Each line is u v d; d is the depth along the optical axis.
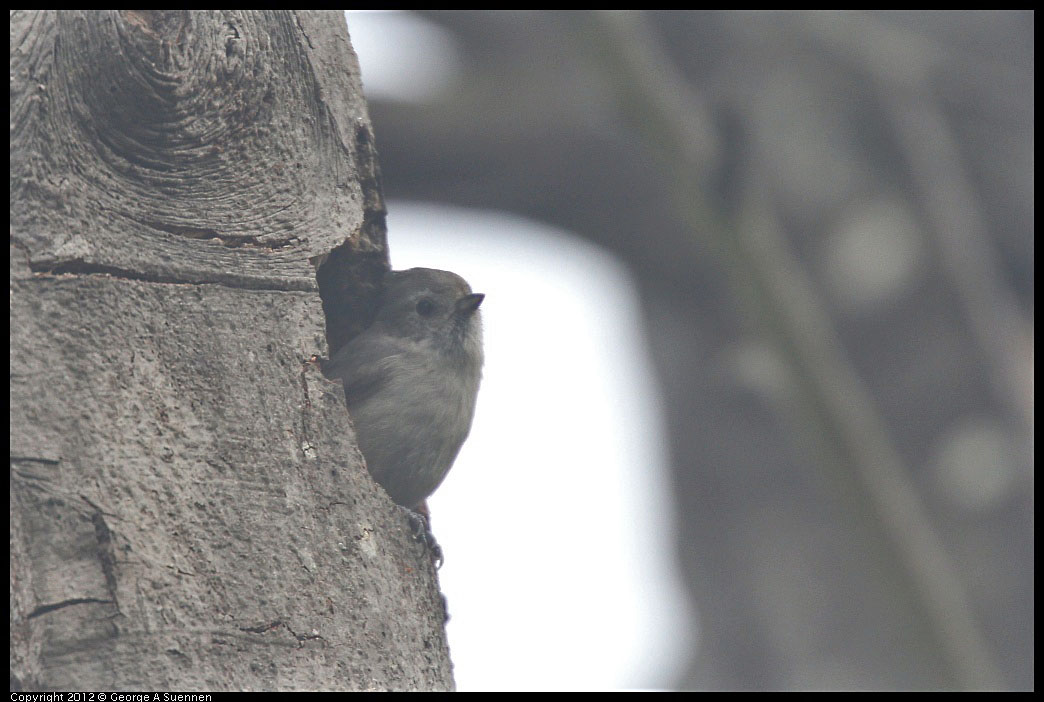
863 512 9.08
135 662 6.85
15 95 7.28
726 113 9.29
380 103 14.66
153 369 7.43
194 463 7.39
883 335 14.55
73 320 7.25
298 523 7.66
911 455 14.20
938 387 14.13
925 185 14.65
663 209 15.51
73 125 7.41
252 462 7.61
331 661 7.49
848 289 14.66
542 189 15.63
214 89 7.92
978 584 13.38
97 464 7.07
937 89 15.27
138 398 7.32
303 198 8.40
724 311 15.81
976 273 14.37
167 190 7.77
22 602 6.71
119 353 7.33
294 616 7.42
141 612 6.93
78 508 6.95
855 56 15.22
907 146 14.82
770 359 9.39
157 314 7.55
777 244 9.89
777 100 15.24
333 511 7.86
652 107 9.74
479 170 15.38
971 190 15.16
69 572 6.85
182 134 7.79
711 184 9.43
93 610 6.84
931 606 8.87
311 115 8.60
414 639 8.02
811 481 15.16
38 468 6.92
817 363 9.27
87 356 7.23
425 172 15.35
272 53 8.41
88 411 7.14
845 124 15.12
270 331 7.95
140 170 7.68
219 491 7.43
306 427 7.91
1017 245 15.01
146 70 7.50
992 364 13.93
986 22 15.70
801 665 14.66
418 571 8.28
